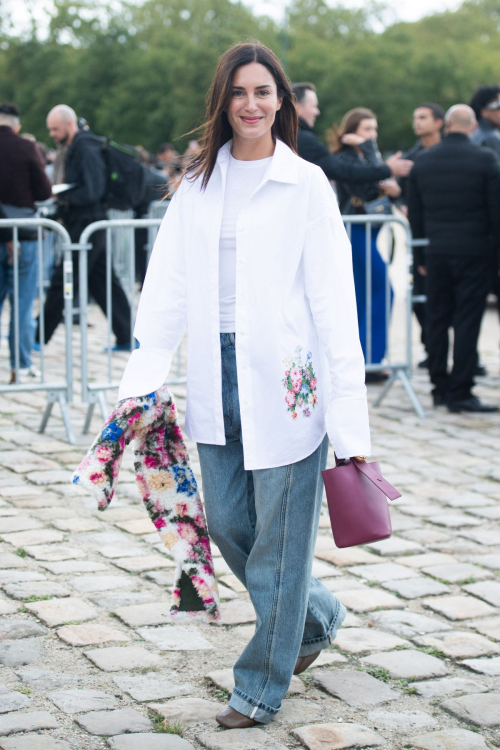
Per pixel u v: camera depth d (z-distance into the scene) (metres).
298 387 2.54
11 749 2.45
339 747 2.53
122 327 8.41
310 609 2.83
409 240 6.70
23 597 3.45
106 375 7.52
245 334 2.51
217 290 2.53
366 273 7.05
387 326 7.20
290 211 2.50
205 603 2.64
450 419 6.52
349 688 2.88
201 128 2.62
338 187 7.29
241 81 2.45
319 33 72.38
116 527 4.27
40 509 4.48
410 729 2.65
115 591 3.55
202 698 2.79
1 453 5.39
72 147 7.96
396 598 3.59
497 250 6.50
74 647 3.09
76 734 2.56
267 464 2.52
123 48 51.28
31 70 52.69
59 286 7.86
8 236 6.75
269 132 2.54
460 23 75.06
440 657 3.12
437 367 6.77
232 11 59.00
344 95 55.94
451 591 3.68
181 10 58.47
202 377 2.59
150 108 49.34
